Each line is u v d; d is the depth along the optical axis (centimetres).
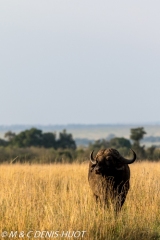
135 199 4756
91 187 4862
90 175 4906
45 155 12438
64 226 3919
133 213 4372
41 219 4066
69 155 13312
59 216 4075
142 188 5009
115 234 4116
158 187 5072
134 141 14450
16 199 4372
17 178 5469
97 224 4066
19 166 7650
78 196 4706
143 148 14062
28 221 4044
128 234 4100
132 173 5966
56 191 5109
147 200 4709
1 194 4603
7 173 6131
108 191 4619
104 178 4616
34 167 7081
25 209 4138
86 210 4191
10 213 4056
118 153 4681
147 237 4109
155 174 5906
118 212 4506
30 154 12888
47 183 5500
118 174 4631
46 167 7269
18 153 13300
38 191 5047
